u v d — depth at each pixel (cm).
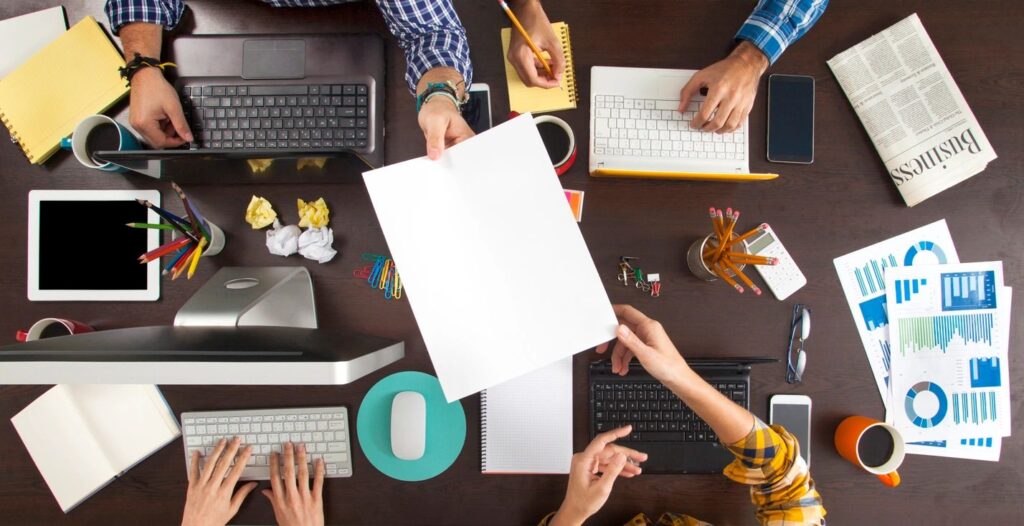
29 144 97
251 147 93
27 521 99
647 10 102
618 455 81
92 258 97
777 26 93
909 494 101
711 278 98
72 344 64
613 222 101
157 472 99
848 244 102
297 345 67
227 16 100
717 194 101
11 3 100
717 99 94
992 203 102
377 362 73
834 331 102
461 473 100
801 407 100
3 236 99
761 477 87
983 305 102
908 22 100
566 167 96
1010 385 102
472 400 101
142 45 92
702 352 101
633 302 101
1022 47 101
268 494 96
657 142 99
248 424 97
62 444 99
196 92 92
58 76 98
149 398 99
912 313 101
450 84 86
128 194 97
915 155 100
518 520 100
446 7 91
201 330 77
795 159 101
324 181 98
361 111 94
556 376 99
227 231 99
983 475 101
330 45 96
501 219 68
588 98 101
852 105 101
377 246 100
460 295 68
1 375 57
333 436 98
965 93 102
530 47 89
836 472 101
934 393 101
